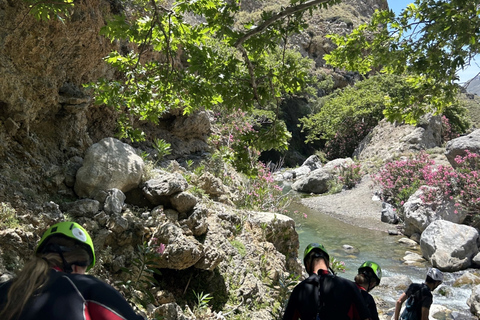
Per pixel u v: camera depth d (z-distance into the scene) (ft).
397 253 37.55
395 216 47.55
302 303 8.64
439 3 16.70
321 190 63.36
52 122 20.72
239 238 21.16
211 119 40.68
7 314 3.95
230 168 34.91
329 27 144.25
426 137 63.62
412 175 52.60
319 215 50.62
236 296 17.99
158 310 14.34
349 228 45.34
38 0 16.66
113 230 16.58
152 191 18.71
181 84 18.12
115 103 19.61
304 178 66.54
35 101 19.10
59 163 20.11
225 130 40.14
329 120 90.68
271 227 24.04
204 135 36.27
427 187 43.11
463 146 46.57
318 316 8.38
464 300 27.55
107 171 18.58
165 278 17.69
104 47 24.03
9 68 17.60
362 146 76.79
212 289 17.89
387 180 52.90
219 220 20.72
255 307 18.39
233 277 18.69
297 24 17.21
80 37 21.30
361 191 57.67
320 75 128.06
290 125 109.60
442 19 16.71
